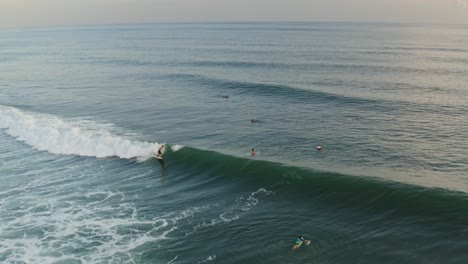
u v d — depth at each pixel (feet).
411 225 58.54
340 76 203.72
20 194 74.74
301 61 271.90
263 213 65.10
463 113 128.47
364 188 69.21
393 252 52.37
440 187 73.15
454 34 640.58
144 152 94.43
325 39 520.01
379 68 231.30
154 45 491.72
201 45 461.78
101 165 89.66
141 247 56.08
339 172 80.53
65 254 54.60
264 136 107.65
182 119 127.65
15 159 94.22
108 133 112.06
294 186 73.36
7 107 146.00
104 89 186.09
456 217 58.90
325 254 52.80
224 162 84.74
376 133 108.68
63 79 221.05
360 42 452.35
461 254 50.65
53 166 89.40
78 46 514.68
